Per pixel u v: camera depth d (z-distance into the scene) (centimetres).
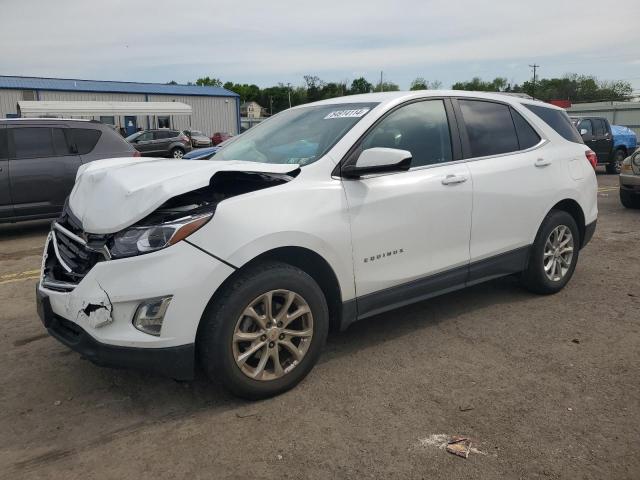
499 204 426
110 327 283
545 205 463
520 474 252
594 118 1742
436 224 385
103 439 287
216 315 293
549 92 8975
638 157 985
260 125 458
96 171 352
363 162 332
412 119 391
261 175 321
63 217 350
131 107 3322
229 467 261
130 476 256
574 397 319
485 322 435
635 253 666
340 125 371
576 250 506
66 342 302
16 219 809
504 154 442
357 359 372
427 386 334
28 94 3731
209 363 297
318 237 322
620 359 368
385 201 356
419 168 384
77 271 304
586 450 269
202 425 296
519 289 516
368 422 296
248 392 310
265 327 309
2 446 283
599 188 1380
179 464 264
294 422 297
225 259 289
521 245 454
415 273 379
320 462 263
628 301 482
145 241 282
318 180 333
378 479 251
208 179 295
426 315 452
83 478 256
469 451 269
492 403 313
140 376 357
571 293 505
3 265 668
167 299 280
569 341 398
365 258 349
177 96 4284
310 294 322
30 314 484
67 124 845
